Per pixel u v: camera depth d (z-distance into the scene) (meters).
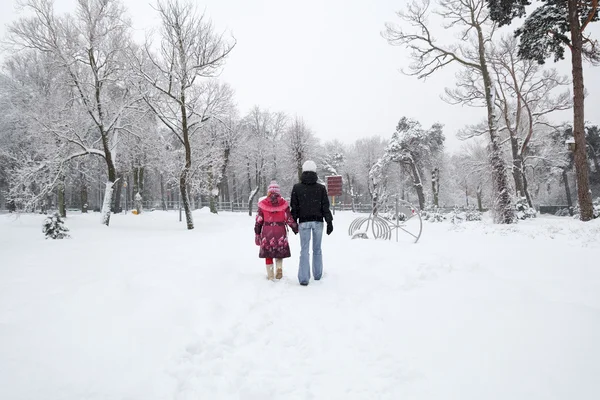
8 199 17.23
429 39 17.78
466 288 4.19
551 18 14.54
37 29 14.52
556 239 9.23
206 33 15.80
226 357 2.92
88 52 15.30
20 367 2.41
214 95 17.23
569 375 2.21
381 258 6.31
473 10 16.88
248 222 21.97
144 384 2.41
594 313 3.07
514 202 17.53
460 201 63.84
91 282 4.62
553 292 4.17
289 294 4.57
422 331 3.17
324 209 5.24
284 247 5.22
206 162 22.69
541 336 2.73
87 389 2.27
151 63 16.19
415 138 42.47
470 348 2.73
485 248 7.89
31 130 16.53
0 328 3.01
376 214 10.62
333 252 7.51
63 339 2.88
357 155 60.41
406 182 51.97
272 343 3.19
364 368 2.70
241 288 4.63
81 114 16.52
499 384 2.23
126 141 19.38
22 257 6.99
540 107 25.19
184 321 3.43
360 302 4.20
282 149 44.47
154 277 4.75
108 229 14.95
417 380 2.45
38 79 20.94
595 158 39.41
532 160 37.09
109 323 3.22
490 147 16.22
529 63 23.30
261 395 2.36
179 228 17.81
